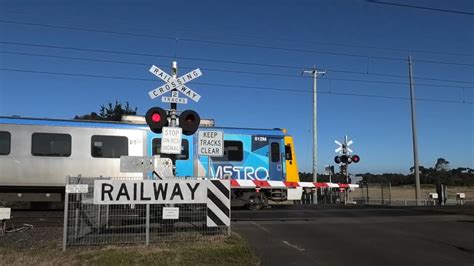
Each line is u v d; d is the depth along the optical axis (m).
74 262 9.25
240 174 20.70
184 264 9.30
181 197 10.84
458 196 33.16
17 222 13.84
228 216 11.17
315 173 39.59
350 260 10.12
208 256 9.75
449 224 15.48
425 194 46.19
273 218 16.61
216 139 12.27
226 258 9.75
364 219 16.64
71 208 10.48
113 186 10.52
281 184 20.80
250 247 10.93
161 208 11.27
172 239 10.93
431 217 17.48
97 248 10.21
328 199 31.11
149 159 11.30
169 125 12.43
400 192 53.78
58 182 18.19
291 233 13.30
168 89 12.23
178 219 11.10
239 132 21.00
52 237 11.37
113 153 18.86
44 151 18.19
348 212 19.16
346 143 32.44
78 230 10.53
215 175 20.25
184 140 19.91
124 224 11.09
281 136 21.66
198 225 11.48
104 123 19.03
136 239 10.88
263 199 20.84
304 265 9.67
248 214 17.92
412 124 32.50
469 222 15.94
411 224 15.41
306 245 11.68
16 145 17.98
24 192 18.20
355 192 51.41
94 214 10.81
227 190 11.18
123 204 10.55
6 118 18.09
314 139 39.97
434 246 11.71
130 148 19.05
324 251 11.01
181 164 19.73
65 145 18.44
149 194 10.64
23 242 10.77
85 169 18.47
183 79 12.35
